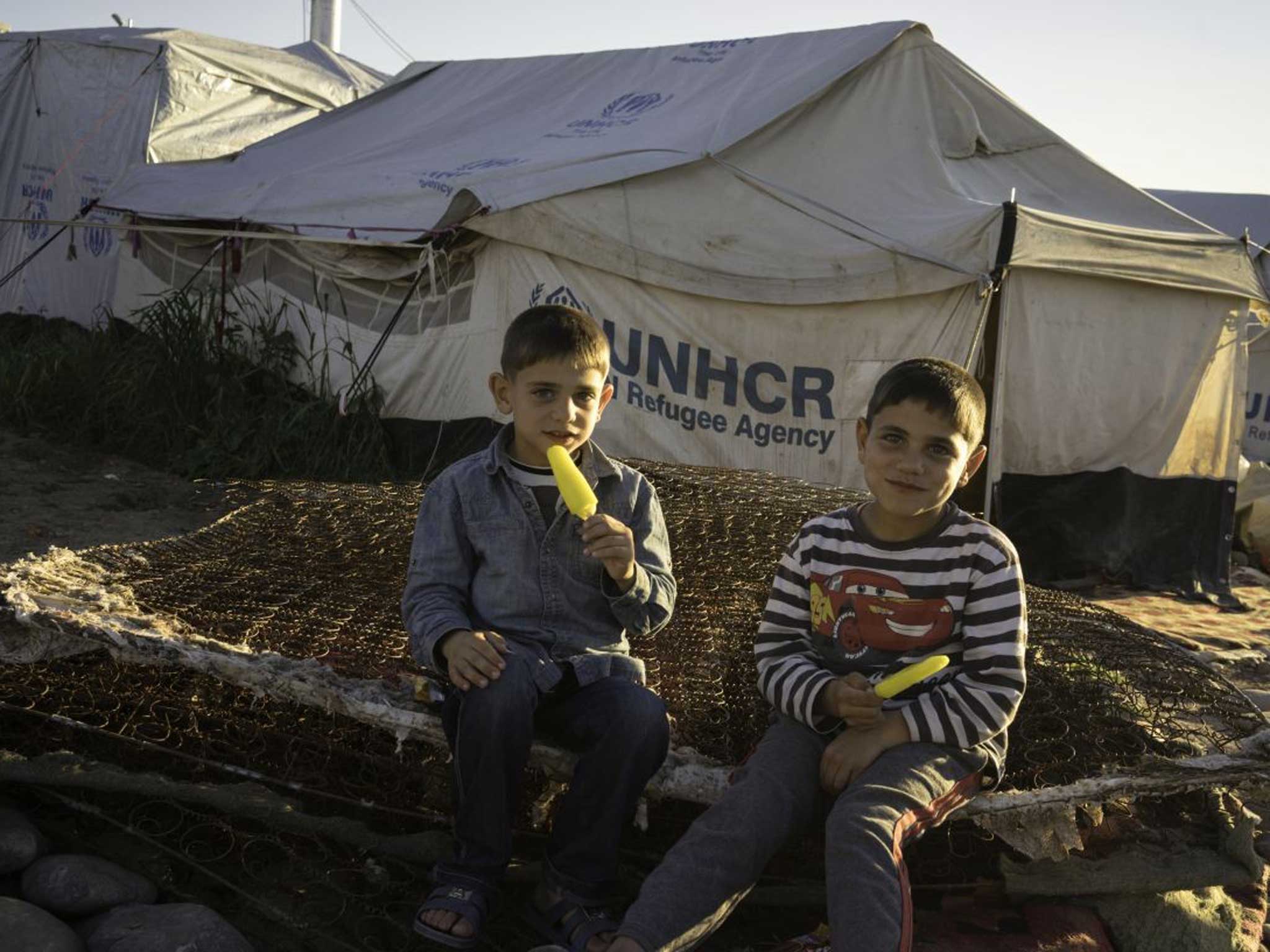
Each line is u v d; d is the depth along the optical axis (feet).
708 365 22.71
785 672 7.82
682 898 6.73
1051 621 11.69
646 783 7.81
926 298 21.24
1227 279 22.97
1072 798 8.19
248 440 25.53
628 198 22.71
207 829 8.89
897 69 24.56
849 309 21.77
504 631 8.11
